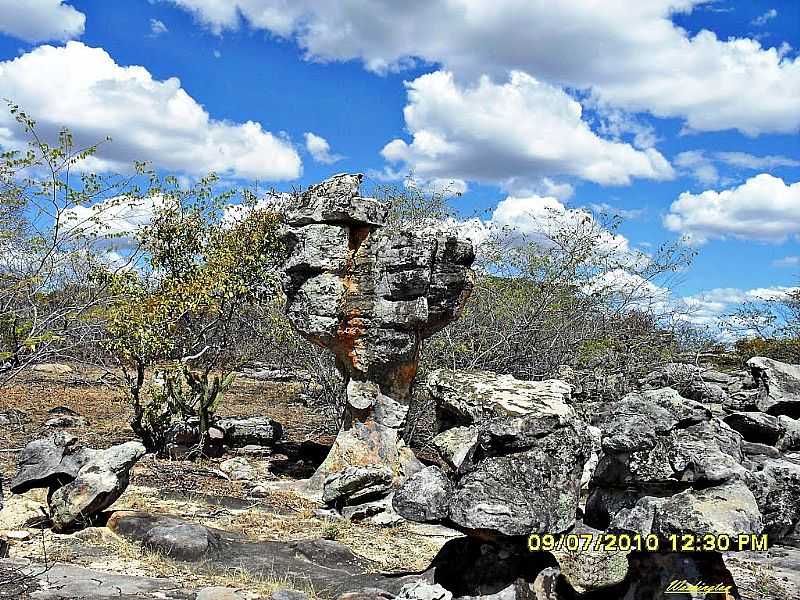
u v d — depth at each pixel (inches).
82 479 328.5
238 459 515.5
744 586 277.6
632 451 236.7
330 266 432.8
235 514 378.0
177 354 544.7
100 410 703.1
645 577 232.7
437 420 331.3
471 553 255.3
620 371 617.0
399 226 440.1
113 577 271.6
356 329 437.1
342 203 427.5
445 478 255.8
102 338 537.6
